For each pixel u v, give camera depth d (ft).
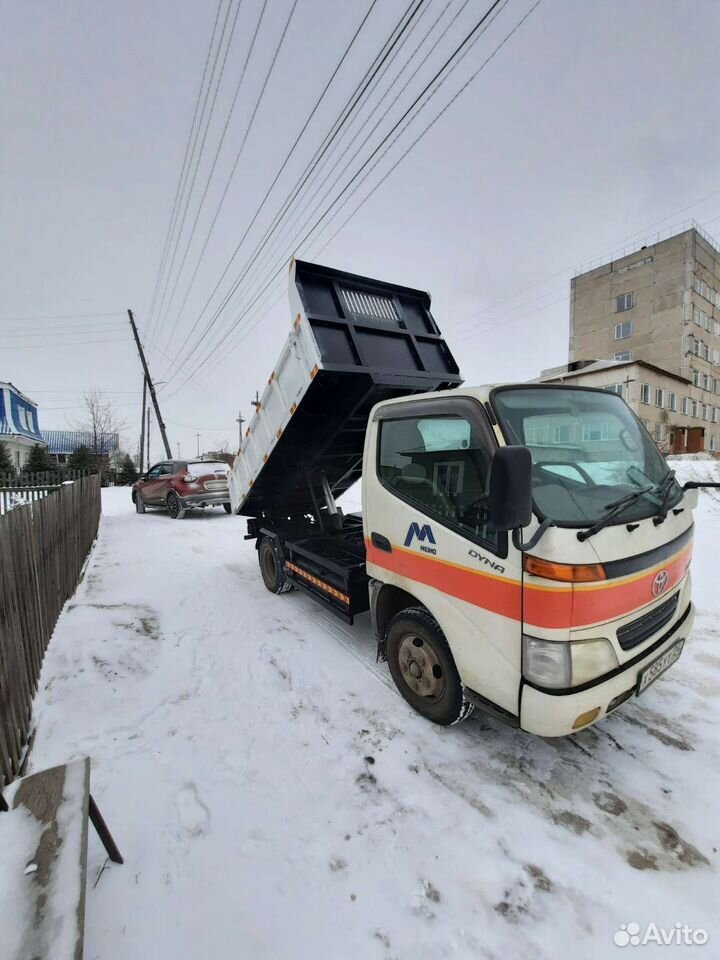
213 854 6.74
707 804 7.46
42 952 4.09
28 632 10.77
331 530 17.71
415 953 5.41
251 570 22.27
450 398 8.75
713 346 130.31
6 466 79.97
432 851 6.74
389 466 10.36
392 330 14.37
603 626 7.06
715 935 5.53
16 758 8.52
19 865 4.92
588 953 5.39
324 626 14.96
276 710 10.34
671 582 8.36
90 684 11.33
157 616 16.07
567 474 7.98
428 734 9.33
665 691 10.57
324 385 13.61
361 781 8.16
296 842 6.93
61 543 16.53
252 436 17.24
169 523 37.68
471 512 8.11
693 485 9.27
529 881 6.26
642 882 6.20
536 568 6.86
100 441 127.03
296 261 12.97
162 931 5.69
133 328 89.20
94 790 7.93
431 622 9.27
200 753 8.94
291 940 5.58
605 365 104.06
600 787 7.87
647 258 124.77
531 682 7.10
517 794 7.76
